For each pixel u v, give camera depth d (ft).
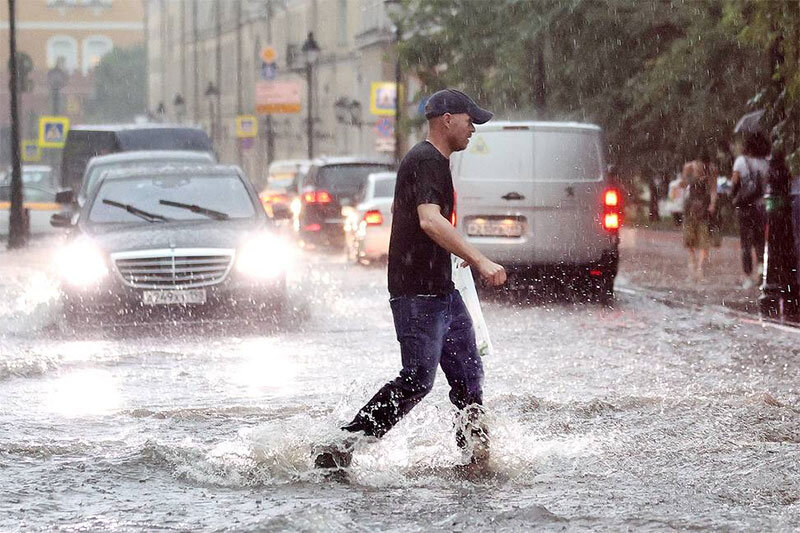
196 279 116.57
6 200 313.12
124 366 91.71
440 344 56.13
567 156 147.74
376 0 502.79
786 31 128.98
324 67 576.20
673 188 273.13
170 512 49.73
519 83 259.19
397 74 309.83
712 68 229.66
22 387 81.82
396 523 47.75
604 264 147.64
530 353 98.94
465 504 50.60
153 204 124.77
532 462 57.72
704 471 56.34
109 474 56.13
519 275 151.12
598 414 69.97
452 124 55.72
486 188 147.64
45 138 374.22
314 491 53.01
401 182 55.83
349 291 155.02
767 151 159.94
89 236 119.14
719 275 178.40
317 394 78.43
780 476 55.26
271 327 117.19
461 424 57.57
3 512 49.80
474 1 284.00
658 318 125.70
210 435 65.00
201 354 98.27
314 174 264.11
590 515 48.60
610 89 248.93
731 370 89.56
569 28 242.58
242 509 50.16
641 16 239.50
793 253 129.80
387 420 55.93
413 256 55.62
